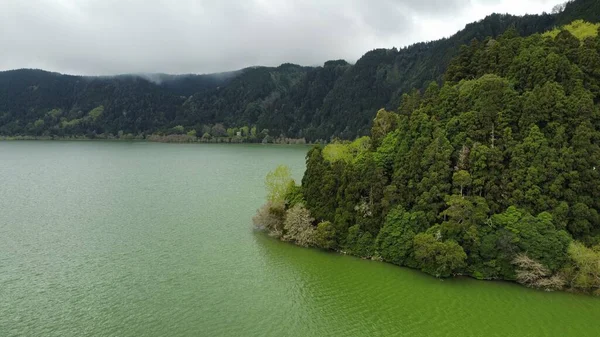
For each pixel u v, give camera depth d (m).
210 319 52.78
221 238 84.12
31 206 115.19
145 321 52.25
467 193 66.06
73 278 65.12
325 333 49.66
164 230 90.31
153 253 76.00
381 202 71.19
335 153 94.00
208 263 70.88
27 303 56.91
